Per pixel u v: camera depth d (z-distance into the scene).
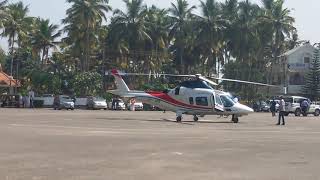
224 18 114.38
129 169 17.02
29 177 15.11
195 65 124.00
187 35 115.81
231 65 120.12
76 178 15.08
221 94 49.72
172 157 20.30
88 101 92.12
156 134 31.41
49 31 123.56
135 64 120.38
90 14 104.94
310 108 77.69
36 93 112.31
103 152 21.56
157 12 119.75
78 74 105.81
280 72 125.56
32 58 129.12
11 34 116.31
